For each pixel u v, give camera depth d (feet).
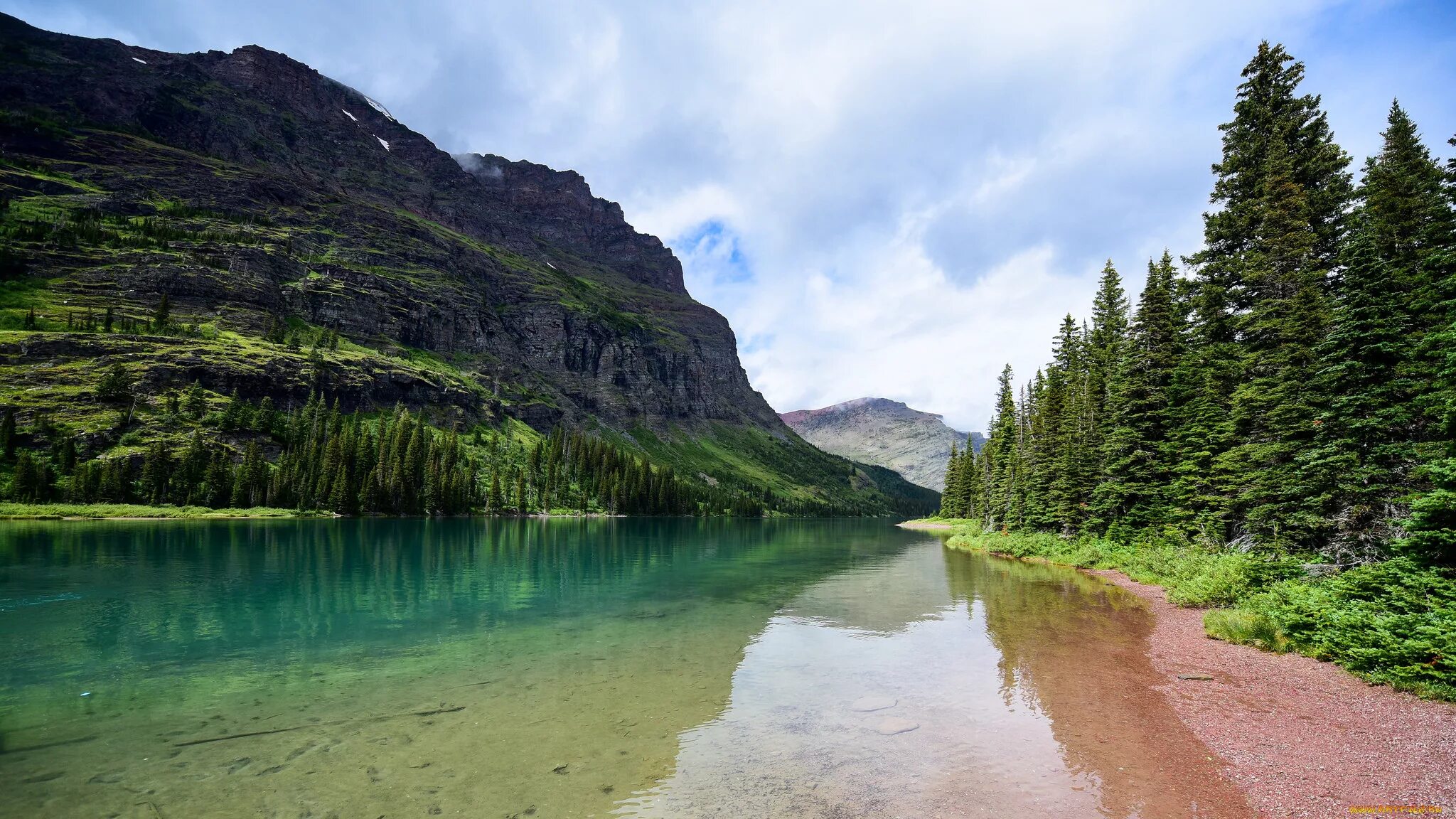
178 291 578.25
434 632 74.69
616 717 44.47
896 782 33.63
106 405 389.19
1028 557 167.12
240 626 77.56
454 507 445.37
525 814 30.07
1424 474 61.41
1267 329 107.45
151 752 38.50
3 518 285.84
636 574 138.51
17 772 35.55
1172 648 61.98
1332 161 114.32
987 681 52.60
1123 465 142.72
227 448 398.21
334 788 33.19
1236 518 104.63
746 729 42.04
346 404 544.62
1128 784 33.24
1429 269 66.54
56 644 67.67
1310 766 34.60
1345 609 53.78
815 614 86.89
